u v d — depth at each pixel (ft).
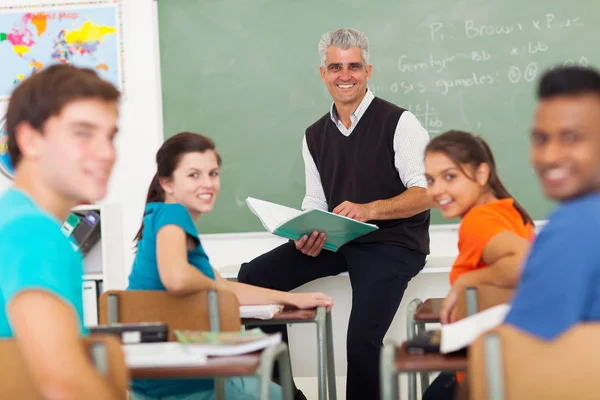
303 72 12.12
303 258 10.03
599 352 3.22
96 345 3.58
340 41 10.10
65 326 3.33
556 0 11.62
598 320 3.32
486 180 6.49
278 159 12.20
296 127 12.16
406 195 9.73
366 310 9.34
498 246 5.79
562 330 3.25
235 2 12.21
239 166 12.26
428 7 11.80
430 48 11.82
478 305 5.67
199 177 7.15
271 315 6.98
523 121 11.71
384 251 9.73
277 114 12.19
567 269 3.26
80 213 11.75
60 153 3.78
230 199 12.26
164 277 5.86
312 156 10.80
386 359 3.96
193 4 12.29
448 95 11.83
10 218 3.55
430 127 11.88
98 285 11.60
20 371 3.45
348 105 10.24
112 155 3.89
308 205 10.82
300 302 7.60
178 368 4.05
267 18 12.16
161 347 4.49
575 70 3.63
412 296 11.14
